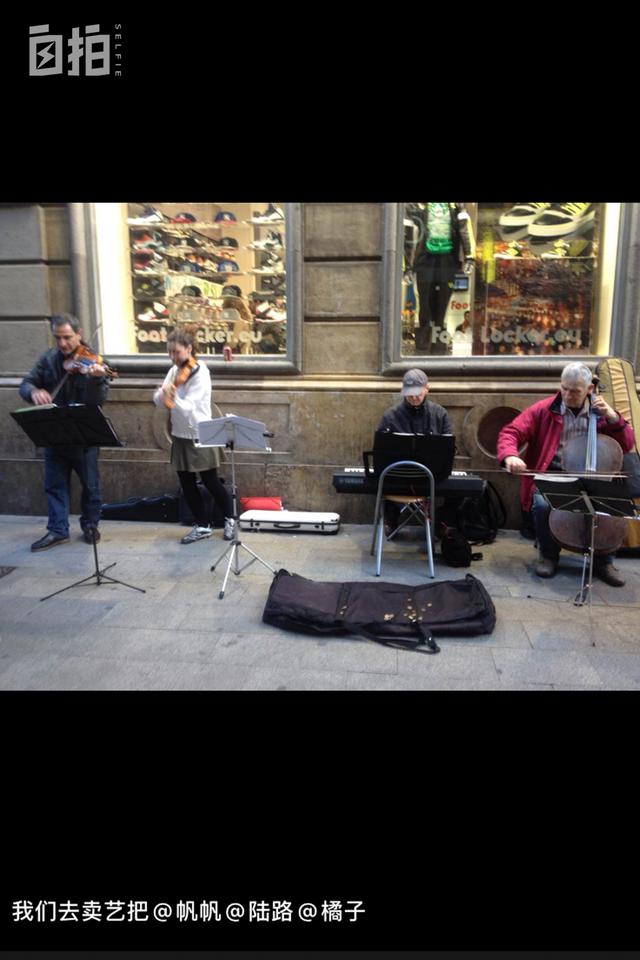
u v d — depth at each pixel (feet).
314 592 12.15
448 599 11.82
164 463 18.40
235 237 18.30
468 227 17.26
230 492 17.85
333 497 17.89
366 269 17.12
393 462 13.55
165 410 18.16
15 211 17.98
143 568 14.25
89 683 9.44
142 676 9.63
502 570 14.11
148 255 19.02
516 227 17.28
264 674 9.70
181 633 11.06
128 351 19.04
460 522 15.96
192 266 18.80
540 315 17.57
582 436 12.98
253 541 16.26
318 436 17.72
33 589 13.03
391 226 16.69
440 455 13.29
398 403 15.92
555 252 17.28
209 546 15.85
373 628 10.89
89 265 18.03
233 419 12.39
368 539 16.46
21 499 18.98
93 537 13.11
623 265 16.14
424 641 10.61
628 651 10.40
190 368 15.06
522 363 16.85
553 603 12.33
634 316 16.15
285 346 18.12
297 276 17.24
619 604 12.30
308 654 10.33
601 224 16.98
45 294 18.29
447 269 17.52
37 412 11.80
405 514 16.39
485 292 17.58
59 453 15.64
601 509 10.51
